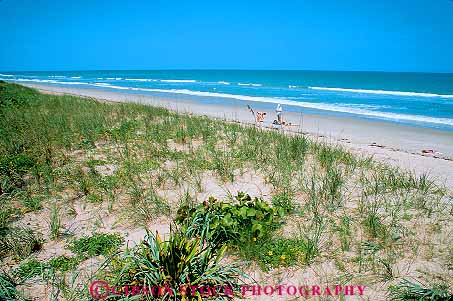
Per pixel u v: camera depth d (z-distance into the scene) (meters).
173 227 4.63
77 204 5.36
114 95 29.33
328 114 18.61
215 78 87.12
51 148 7.96
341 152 7.95
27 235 4.35
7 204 5.27
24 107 14.41
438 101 26.72
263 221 4.29
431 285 3.48
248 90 40.25
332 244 4.25
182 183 6.18
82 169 6.80
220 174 6.54
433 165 7.55
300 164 7.08
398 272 3.71
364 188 5.97
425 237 4.38
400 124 15.28
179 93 33.91
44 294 3.45
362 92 37.72
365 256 3.99
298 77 92.62
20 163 6.67
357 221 4.80
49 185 5.95
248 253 3.93
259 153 7.79
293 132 11.59
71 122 10.94
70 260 3.94
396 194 5.70
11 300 3.29
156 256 3.40
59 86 44.84
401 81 66.62
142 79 80.50
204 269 3.49
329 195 5.56
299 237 4.37
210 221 4.20
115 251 4.08
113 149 8.32
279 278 3.68
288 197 5.54
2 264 3.91
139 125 10.89
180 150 8.23
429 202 5.41
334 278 3.65
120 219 4.88
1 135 8.70
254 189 5.96
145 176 6.48
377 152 8.73
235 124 11.36
